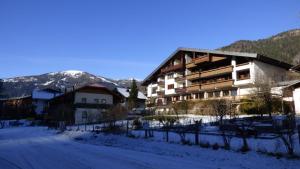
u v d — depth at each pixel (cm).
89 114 5247
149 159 1377
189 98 5728
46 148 1980
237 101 4041
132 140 2177
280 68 4741
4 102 10031
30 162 1361
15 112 8856
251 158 1277
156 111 5212
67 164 1280
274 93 3381
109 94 6038
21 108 9012
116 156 1502
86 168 1179
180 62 6119
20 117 8794
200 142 1728
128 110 4984
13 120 8044
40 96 8931
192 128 2398
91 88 5866
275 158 1242
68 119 5019
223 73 4944
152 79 6906
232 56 4800
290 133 1329
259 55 4334
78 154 1616
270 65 4606
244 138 1482
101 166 1213
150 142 1983
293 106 3186
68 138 2923
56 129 4325
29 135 3453
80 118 5397
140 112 4941
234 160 1273
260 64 4472
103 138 2512
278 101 3378
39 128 5128
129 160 1355
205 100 4709
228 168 1136
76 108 5391
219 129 2294
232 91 4819
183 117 3884
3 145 2277
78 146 2095
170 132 2420
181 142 1839
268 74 4522
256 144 1562
